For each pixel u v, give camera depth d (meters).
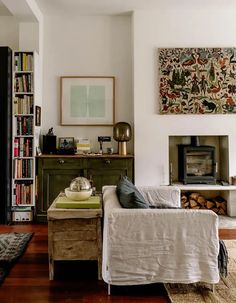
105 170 4.32
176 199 3.28
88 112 4.80
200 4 4.33
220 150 4.85
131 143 4.78
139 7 4.44
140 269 2.27
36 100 4.39
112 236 2.26
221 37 4.53
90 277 2.60
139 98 4.52
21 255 3.04
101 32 4.82
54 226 2.52
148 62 4.52
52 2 4.28
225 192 4.68
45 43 4.79
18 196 4.26
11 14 4.65
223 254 2.40
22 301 2.18
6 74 4.11
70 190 2.69
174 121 4.53
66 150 4.47
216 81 4.53
